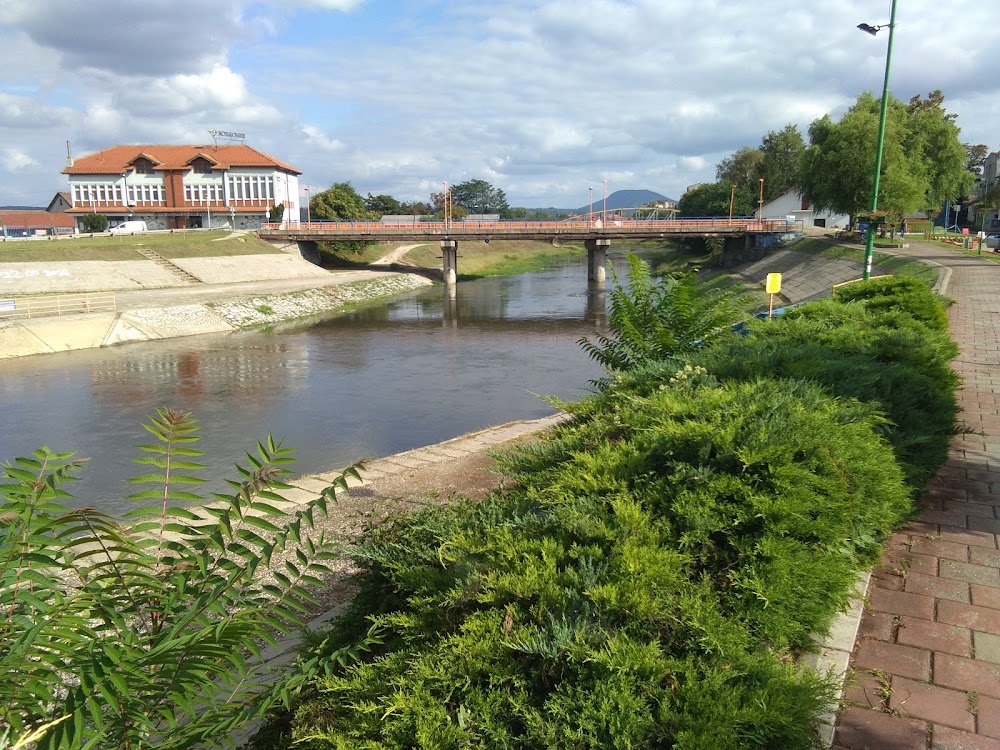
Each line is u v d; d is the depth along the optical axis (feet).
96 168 250.37
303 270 199.93
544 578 10.51
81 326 101.45
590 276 210.18
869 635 11.41
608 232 198.59
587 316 142.20
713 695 8.52
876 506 13.30
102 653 7.82
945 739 9.05
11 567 8.04
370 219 320.29
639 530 11.64
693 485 12.72
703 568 11.41
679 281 26.68
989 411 26.35
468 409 65.82
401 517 14.32
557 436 18.11
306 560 10.05
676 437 13.74
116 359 91.56
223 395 71.41
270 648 14.85
